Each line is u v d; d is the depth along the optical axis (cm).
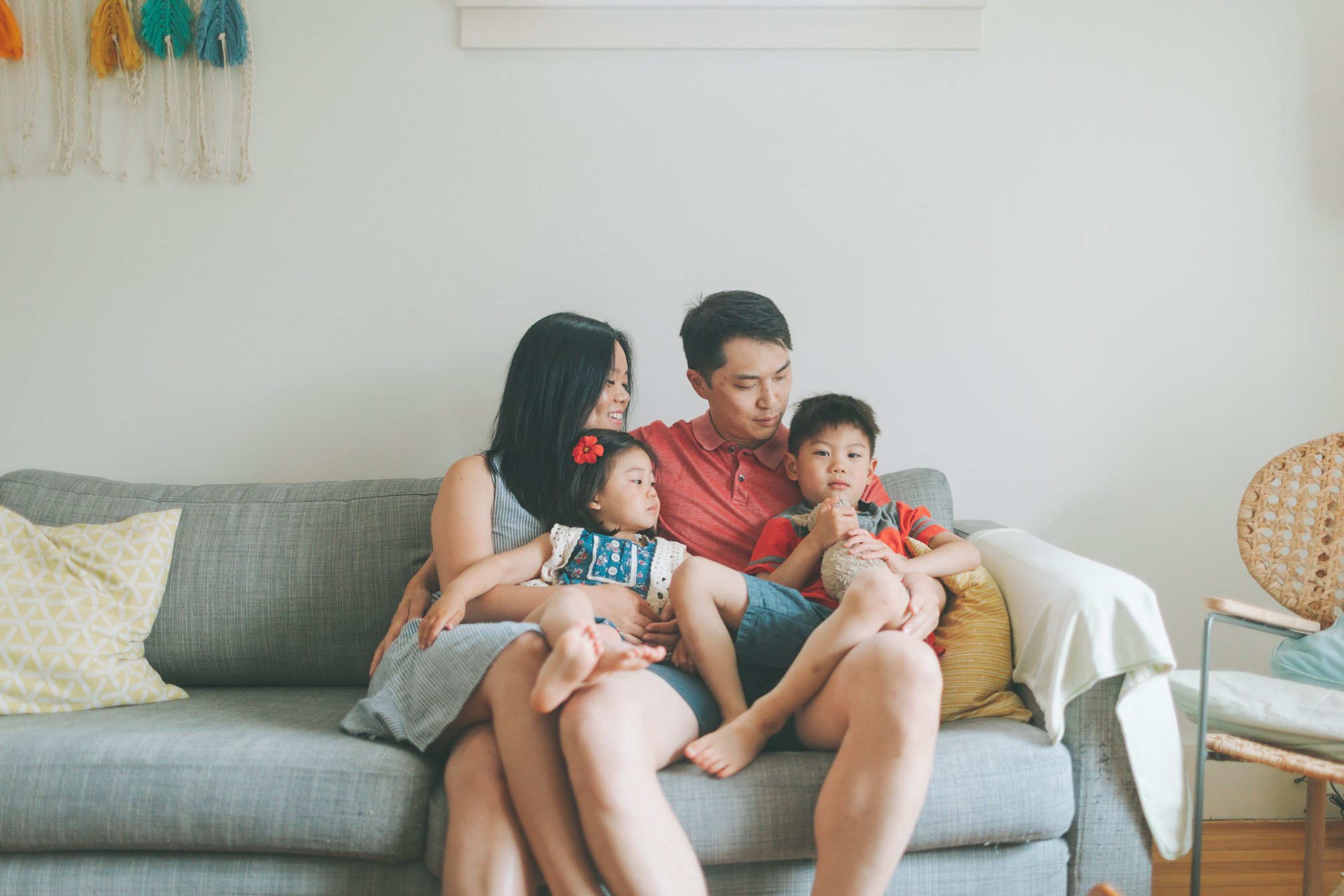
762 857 113
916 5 189
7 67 188
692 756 115
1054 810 118
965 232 194
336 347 192
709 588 129
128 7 187
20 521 158
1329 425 195
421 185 192
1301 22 193
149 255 191
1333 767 121
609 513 146
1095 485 195
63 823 114
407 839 113
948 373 195
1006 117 193
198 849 116
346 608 162
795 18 190
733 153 192
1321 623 157
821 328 194
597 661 108
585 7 189
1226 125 193
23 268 190
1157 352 195
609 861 100
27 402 191
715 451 161
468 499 144
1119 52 193
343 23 190
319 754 117
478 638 119
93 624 149
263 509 169
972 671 132
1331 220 194
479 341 193
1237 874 165
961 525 172
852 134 193
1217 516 196
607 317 193
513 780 108
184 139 190
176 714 139
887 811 103
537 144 192
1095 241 194
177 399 192
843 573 131
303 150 191
